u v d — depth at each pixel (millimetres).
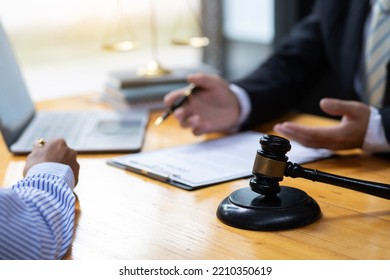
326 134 1231
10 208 772
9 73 1487
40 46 2367
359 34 1641
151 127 1521
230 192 1030
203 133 1396
